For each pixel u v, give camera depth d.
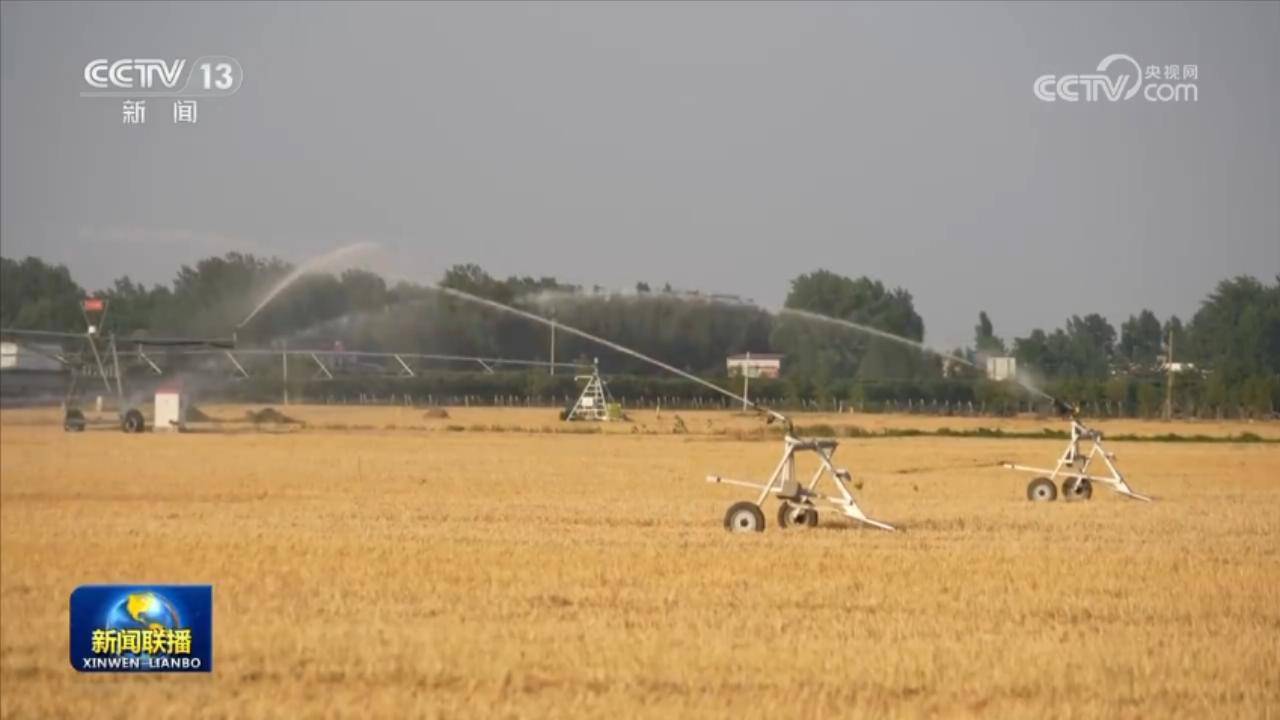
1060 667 52.56
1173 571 73.38
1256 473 146.00
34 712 47.34
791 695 48.50
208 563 74.81
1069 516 103.62
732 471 155.50
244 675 51.25
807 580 69.69
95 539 85.06
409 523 95.94
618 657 53.12
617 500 116.50
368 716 46.31
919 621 60.28
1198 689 50.09
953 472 156.62
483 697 48.34
